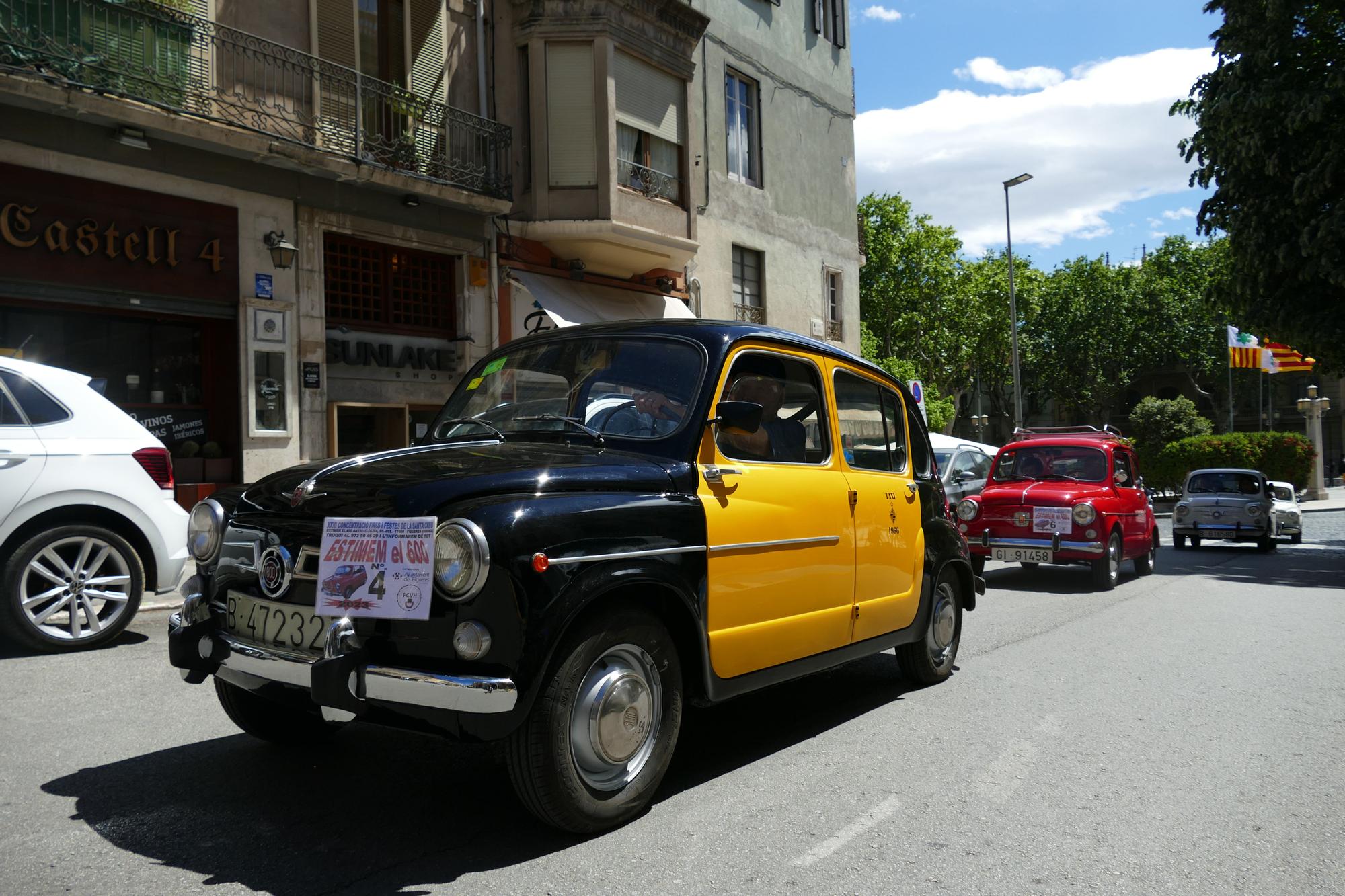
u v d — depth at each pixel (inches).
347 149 526.9
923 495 231.0
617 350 174.9
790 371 186.7
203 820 141.1
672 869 127.6
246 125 473.1
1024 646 304.7
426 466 138.8
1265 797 161.9
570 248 647.1
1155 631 337.7
